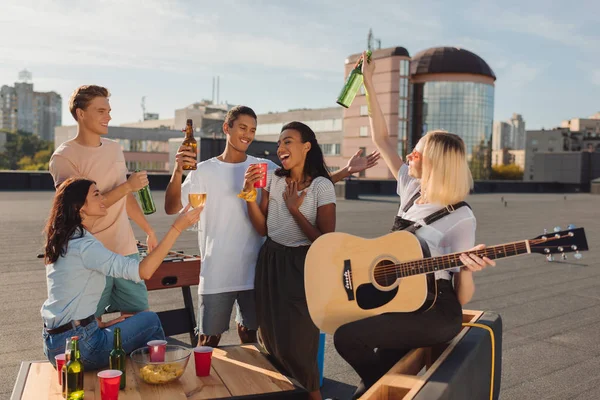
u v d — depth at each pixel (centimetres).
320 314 242
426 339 232
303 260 289
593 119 13775
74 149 313
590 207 2206
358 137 6494
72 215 261
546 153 4759
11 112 17350
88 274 261
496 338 261
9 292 551
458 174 239
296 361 286
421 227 246
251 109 324
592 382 354
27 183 2334
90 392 242
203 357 268
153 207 347
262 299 300
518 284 654
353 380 354
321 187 293
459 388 205
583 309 541
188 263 377
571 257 846
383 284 241
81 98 308
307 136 295
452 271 244
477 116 7181
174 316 388
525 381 355
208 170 316
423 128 7144
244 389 256
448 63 7131
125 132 7425
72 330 257
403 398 186
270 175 307
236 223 316
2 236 938
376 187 2919
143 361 261
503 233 1209
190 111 9181
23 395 238
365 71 313
